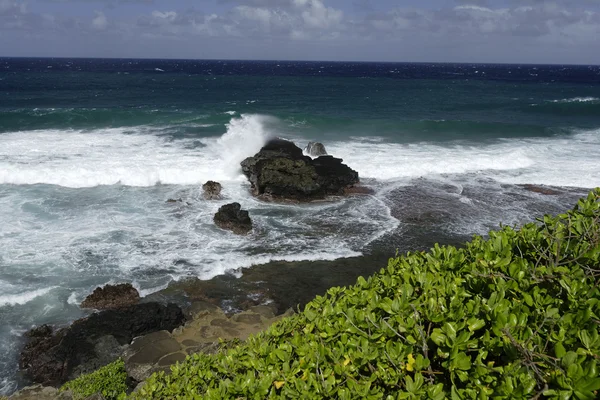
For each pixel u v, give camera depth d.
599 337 2.62
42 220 16.16
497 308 3.02
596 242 3.50
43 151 23.44
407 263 4.36
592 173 22.86
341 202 19.09
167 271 13.42
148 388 4.93
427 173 22.89
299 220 17.28
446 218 17.58
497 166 23.97
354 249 15.13
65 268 13.23
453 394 2.66
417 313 3.25
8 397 8.62
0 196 18.03
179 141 26.75
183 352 9.86
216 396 3.45
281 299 12.46
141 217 16.86
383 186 21.05
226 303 12.19
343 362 3.25
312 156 24.80
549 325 2.91
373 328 3.45
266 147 22.48
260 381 3.39
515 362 2.62
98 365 9.76
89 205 17.69
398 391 2.91
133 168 20.67
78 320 10.98
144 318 10.89
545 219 4.07
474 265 3.64
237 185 20.55
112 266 13.48
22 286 12.28
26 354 10.09
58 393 8.76
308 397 3.12
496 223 17.16
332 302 4.27
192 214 17.34
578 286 3.11
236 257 14.34
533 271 3.39
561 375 2.41
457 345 2.85
